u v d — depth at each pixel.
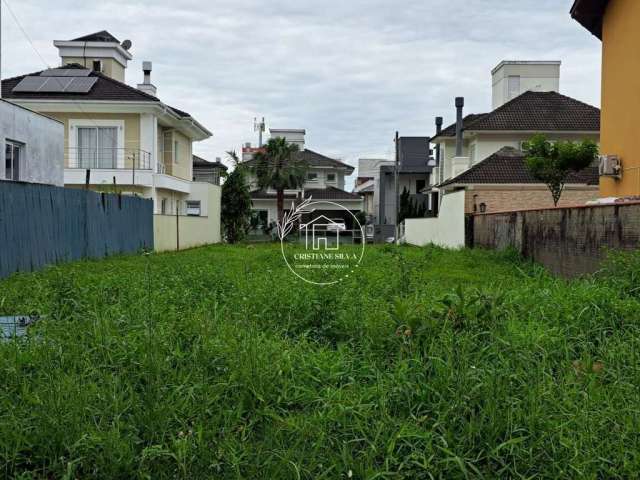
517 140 30.33
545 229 12.80
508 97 36.72
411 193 47.19
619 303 6.50
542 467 3.58
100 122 24.61
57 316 6.37
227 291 8.36
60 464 3.57
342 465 3.56
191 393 4.21
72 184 23.94
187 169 31.45
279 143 37.44
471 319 5.66
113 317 6.18
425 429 3.89
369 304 7.13
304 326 6.58
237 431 4.00
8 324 6.09
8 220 11.50
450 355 4.66
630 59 13.09
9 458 3.57
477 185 26.27
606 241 9.67
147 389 4.32
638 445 3.67
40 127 16.72
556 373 4.92
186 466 3.57
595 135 29.80
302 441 3.83
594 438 3.71
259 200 46.22
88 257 15.73
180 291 8.12
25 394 4.15
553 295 7.36
